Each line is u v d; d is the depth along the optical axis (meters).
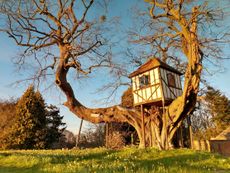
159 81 21.39
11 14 21.58
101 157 16.39
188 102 20.23
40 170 11.34
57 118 51.97
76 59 24.70
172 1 20.55
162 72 21.88
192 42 19.12
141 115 22.98
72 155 17.44
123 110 24.28
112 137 33.12
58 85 24.80
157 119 22.64
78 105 26.27
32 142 42.38
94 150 21.19
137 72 23.44
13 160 15.20
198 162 13.99
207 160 14.60
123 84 27.42
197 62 19.05
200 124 52.34
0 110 47.53
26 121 42.66
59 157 16.06
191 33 19.38
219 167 12.77
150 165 12.43
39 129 43.62
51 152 21.52
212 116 49.62
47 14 23.53
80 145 49.28
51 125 51.19
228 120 47.75
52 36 24.08
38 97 45.31
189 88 19.20
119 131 35.22
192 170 9.48
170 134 21.17
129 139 34.97
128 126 35.72
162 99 20.81
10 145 40.62
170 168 9.88
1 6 21.08
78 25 24.31
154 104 22.91
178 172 9.02
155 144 21.94
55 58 25.94
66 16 24.78
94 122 25.89
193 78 19.05
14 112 46.59
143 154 17.33
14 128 42.12
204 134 48.91
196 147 26.23
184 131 26.38
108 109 25.55
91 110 25.94
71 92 25.88
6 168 13.03
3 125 45.19
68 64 24.75
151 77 22.19
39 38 23.91
